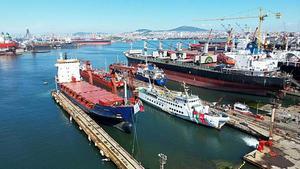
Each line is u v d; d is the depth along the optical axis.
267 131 64.62
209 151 58.84
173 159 54.94
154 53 179.75
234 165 51.84
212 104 88.81
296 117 75.19
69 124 75.69
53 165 52.47
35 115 83.81
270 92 99.88
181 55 169.75
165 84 125.38
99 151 57.38
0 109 89.94
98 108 71.69
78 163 53.03
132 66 157.50
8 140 64.88
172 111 82.19
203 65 134.12
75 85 100.88
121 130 69.88
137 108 69.31
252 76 101.50
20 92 114.62
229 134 68.12
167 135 68.12
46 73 165.62
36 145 61.88
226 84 111.50
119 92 114.50
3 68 190.75
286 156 51.69
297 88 109.62
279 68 121.56
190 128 73.06
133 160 49.38
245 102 96.19
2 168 51.59
